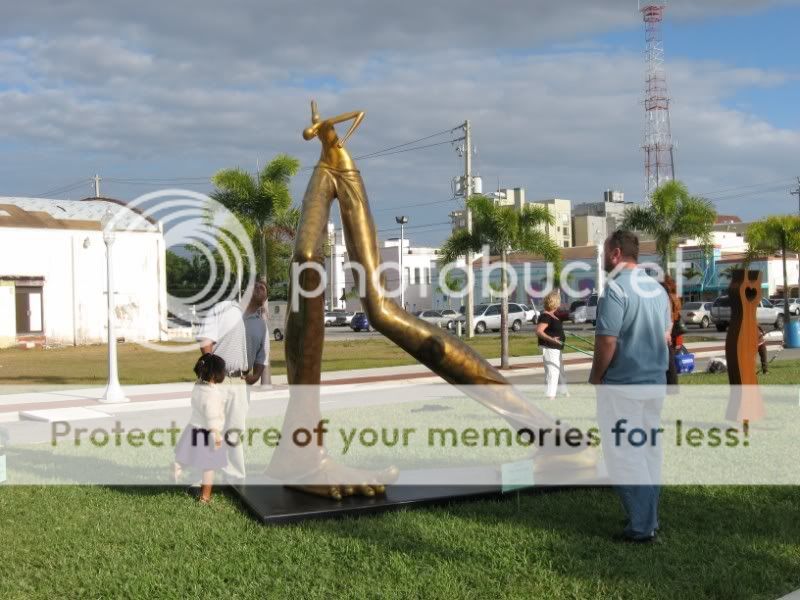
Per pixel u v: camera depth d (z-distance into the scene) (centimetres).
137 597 485
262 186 2064
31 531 629
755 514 627
